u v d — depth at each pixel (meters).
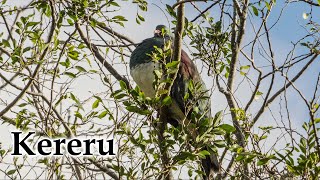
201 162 11.36
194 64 13.29
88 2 11.67
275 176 10.56
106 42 11.74
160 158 10.17
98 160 10.83
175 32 10.74
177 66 10.45
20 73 10.95
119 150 10.38
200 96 11.05
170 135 10.46
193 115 10.54
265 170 10.66
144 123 10.29
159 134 10.52
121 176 10.23
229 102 11.77
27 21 11.19
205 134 10.13
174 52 10.81
